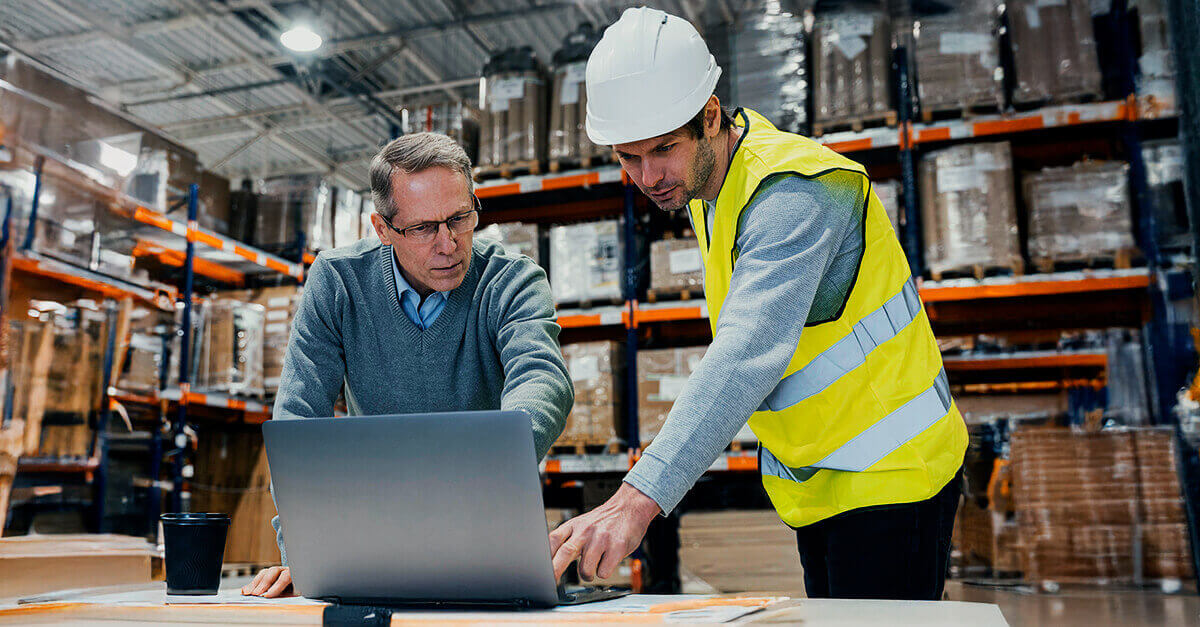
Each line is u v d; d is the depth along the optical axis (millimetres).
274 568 1274
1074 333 4336
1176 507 3648
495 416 945
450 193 1594
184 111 10430
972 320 4574
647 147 1337
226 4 8000
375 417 1009
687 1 7344
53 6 7941
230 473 5035
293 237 5586
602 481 4422
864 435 1375
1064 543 3732
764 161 1319
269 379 5266
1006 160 3973
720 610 880
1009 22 4090
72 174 4289
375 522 1038
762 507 4352
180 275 5648
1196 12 3354
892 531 1352
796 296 1174
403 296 1775
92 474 4461
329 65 9430
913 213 4016
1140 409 4004
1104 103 3920
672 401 4262
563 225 4977
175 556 1199
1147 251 3828
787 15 4332
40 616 1020
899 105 4203
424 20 8375
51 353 4172
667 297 4527
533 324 1645
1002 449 4172
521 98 4703
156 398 4789
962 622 810
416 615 887
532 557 972
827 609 924
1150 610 3133
